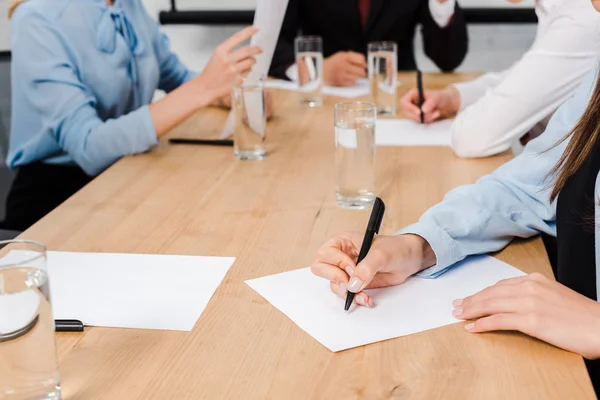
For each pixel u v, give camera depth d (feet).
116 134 5.53
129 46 6.70
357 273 3.12
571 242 3.73
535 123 5.16
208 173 5.02
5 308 2.42
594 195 3.67
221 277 3.45
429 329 2.97
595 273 3.67
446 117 6.35
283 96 7.21
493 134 5.10
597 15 4.77
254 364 2.73
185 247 3.80
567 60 4.92
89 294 3.31
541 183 3.99
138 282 3.42
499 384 2.58
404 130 5.97
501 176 4.12
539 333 2.82
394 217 4.11
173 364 2.75
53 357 2.50
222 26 12.40
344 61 7.41
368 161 4.25
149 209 4.36
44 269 2.47
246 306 3.17
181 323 3.04
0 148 6.95
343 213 4.22
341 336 2.91
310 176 4.90
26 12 6.09
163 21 12.32
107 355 2.82
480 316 3.00
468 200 3.87
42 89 6.03
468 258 3.67
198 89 5.63
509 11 11.89
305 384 2.60
